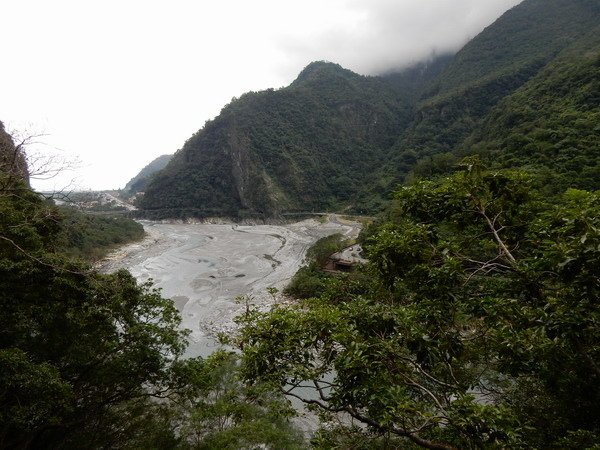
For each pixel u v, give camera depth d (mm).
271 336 4742
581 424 4562
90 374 11555
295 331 4625
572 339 3879
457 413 3428
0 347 10086
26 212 12664
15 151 10758
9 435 10070
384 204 89438
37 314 10164
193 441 13570
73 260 11633
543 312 4047
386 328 4520
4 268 9617
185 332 13141
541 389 5410
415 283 5465
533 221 5289
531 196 5594
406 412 3783
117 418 12508
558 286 4609
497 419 3199
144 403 13422
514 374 4941
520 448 3148
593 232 3469
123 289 11789
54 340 10703
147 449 11898
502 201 5609
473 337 5477
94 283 11117
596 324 4016
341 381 4105
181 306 33812
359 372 3883
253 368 4684
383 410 3752
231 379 14031
